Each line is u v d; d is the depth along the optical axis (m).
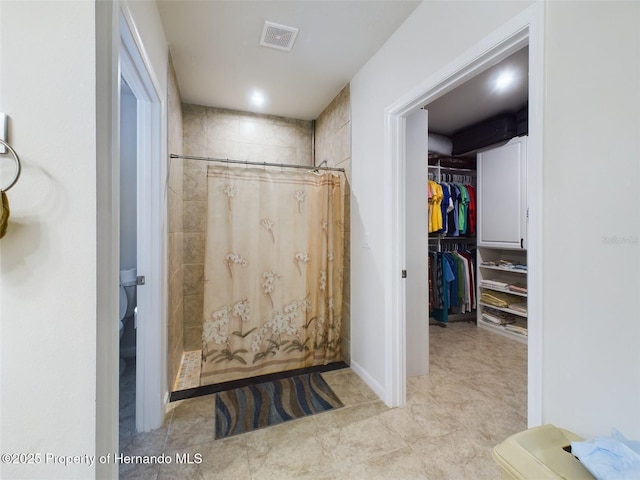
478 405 1.78
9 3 0.63
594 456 0.66
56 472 0.65
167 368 1.73
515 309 2.99
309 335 2.31
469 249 3.67
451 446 1.42
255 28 1.68
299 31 1.71
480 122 3.17
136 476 1.23
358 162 2.16
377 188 1.92
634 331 0.72
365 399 1.84
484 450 1.39
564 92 0.86
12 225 0.63
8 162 0.63
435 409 1.73
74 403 0.66
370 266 2.01
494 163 3.16
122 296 2.03
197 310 2.63
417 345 2.19
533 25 0.94
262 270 2.15
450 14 1.31
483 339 2.97
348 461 1.32
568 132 0.85
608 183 0.77
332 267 2.40
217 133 2.73
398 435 1.49
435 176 3.39
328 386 2.00
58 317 0.65
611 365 0.76
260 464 1.30
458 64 1.27
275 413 1.68
